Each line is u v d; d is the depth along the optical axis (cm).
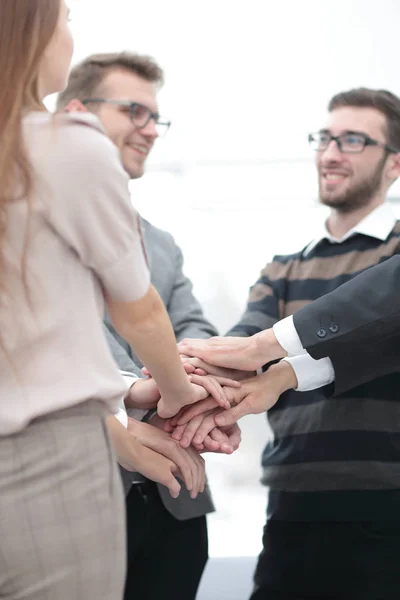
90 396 121
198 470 215
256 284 259
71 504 118
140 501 219
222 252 478
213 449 217
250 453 471
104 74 256
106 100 253
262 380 226
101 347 125
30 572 117
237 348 225
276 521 240
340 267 244
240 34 471
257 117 479
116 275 128
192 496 214
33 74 124
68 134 121
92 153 121
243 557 411
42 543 117
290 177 480
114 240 125
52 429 119
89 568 120
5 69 122
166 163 483
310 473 231
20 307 119
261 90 477
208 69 475
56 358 120
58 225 120
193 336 241
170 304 249
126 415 206
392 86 469
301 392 238
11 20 122
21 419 116
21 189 118
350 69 470
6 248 118
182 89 478
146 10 467
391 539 223
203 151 484
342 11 465
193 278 479
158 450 209
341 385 219
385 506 224
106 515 122
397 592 221
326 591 230
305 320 217
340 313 215
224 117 481
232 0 467
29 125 121
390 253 238
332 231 256
